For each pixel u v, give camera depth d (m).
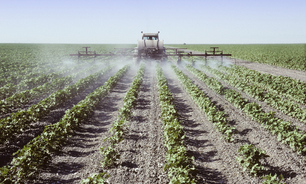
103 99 13.48
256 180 5.72
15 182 5.39
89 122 9.90
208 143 7.82
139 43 24.39
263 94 13.42
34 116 9.42
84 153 7.25
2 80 17.50
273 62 29.94
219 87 13.98
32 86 16.67
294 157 6.69
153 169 6.25
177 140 7.00
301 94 12.45
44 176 6.00
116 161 6.63
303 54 44.28
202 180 5.76
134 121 9.75
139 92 14.93
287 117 10.09
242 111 10.89
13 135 7.90
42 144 6.60
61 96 11.90
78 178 5.91
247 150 6.12
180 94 14.58
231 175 5.99
